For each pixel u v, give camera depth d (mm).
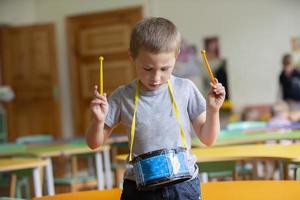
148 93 1892
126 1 9406
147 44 1744
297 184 2512
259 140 4570
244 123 6312
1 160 4191
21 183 5016
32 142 6359
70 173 6066
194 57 9383
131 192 1892
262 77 9242
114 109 1924
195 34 9391
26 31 9266
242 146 3803
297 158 3031
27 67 9312
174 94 1900
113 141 5605
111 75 9297
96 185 5316
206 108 1878
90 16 9383
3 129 9141
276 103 8461
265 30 9227
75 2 9570
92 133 1878
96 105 1854
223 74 9320
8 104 9422
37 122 9391
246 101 9297
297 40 9125
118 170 5551
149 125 1863
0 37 9383
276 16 9195
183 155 1831
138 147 1870
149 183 1789
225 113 8461
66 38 9586
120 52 9227
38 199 2543
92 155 5105
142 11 9164
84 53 9453
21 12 9734
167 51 1759
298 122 6469
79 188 5293
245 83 9289
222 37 9336
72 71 9523
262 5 9227
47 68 9234
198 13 9367
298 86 8617
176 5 9391
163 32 1767
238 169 5168
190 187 1854
